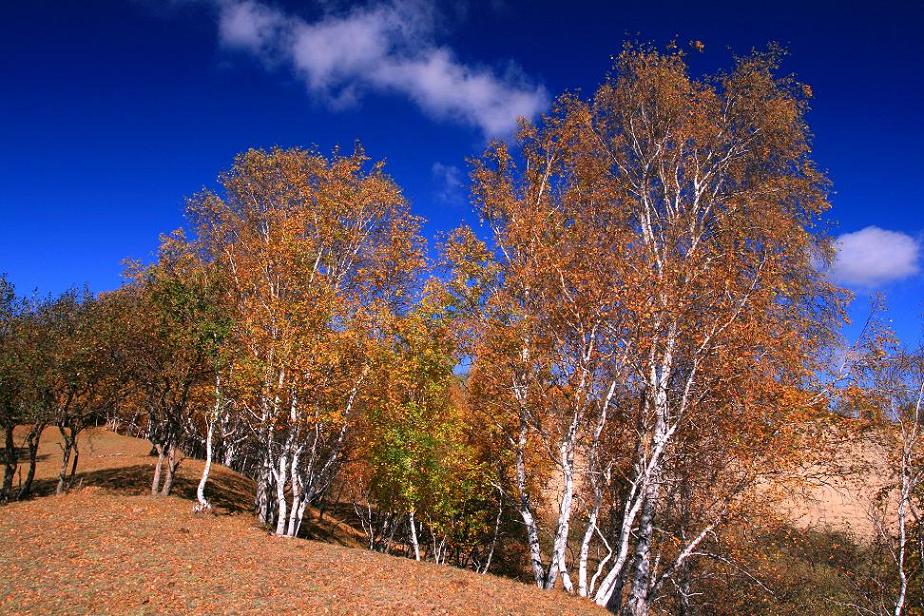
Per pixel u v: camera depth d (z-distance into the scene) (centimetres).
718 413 1697
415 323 2264
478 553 3522
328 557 1877
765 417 1580
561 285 1900
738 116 2059
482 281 2047
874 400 1620
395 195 2802
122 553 1706
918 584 1795
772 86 2022
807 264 1825
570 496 1898
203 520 2291
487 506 3109
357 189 2767
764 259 1678
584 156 2211
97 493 2983
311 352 2316
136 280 3538
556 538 1903
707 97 2052
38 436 3125
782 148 1981
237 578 1562
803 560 2041
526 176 2280
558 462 1959
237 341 2638
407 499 2500
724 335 1648
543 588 1848
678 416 1686
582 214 2041
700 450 1745
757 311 1644
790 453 1557
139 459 4275
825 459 1577
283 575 1623
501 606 1539
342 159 2739
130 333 2941
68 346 2925
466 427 2441
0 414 2914
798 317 1702
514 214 2098
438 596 1570
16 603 1321
